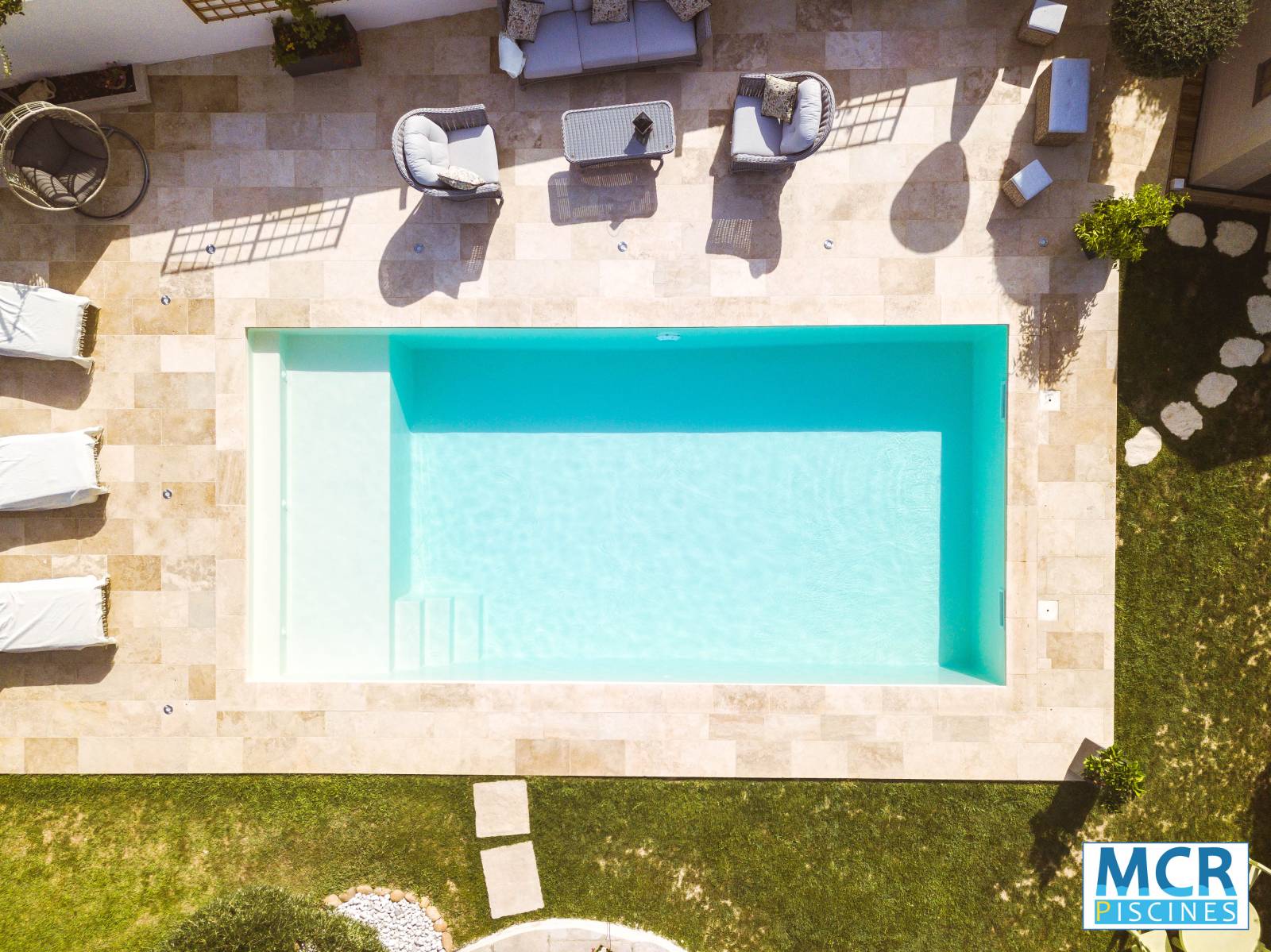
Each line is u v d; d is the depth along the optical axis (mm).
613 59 7793
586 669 8984
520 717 8352
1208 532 8406
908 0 8117
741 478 9312
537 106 8195
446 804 8406
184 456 8375
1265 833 8273
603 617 9375
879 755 8273
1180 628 8391
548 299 8211
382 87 8242
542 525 9406
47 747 8500
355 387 8570
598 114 7520
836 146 8164
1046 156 8125
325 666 8656
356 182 8266
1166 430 8438
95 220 8320
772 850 8344
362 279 8250
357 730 8375
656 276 8203
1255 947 7820
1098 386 8172
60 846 8500
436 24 8195
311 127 8242
